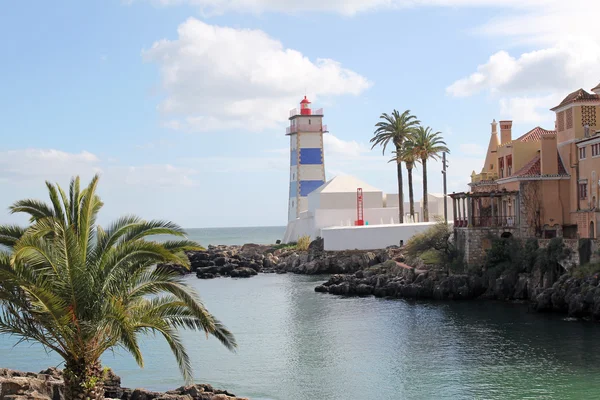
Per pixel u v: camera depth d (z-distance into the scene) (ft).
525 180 250.57
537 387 130.72
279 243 502.38
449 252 273.33
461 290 243.81
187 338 190.60
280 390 134.92
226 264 394.73
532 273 231.09
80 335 84.64
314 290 291.99
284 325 205.57
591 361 147.43
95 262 87.66
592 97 242.37
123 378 146.00
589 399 122.62
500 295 237.86
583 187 239.30
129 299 90.02
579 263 212.43
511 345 165.37
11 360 164.55
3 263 78.13
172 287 88.38
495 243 249.55
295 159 488.02
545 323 191.11
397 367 149.79
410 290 254.88
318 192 430.61
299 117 484.33
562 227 248.32
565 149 249.75
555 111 257.34
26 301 84.17
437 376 141.28
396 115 393.70
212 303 259.60
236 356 165.27
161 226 90.74
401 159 385.50
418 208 439.22
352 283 277.64
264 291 296.51
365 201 431.02
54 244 84.07
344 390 133.90
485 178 295.28
